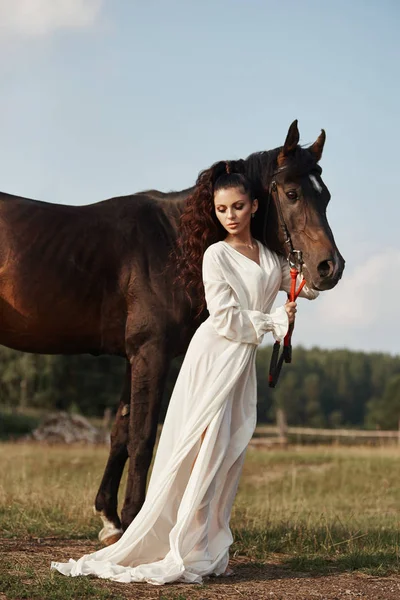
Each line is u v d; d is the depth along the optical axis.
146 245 4.87
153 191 5.12
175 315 4.75
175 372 26.84
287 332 3.86
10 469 10.71
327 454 14.73
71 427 21.33
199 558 3.79
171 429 3.88
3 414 28.16
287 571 4.25
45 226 4.95
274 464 13.02
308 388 83.62
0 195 5.08
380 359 93.31
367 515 7.15
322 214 4.27
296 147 4.32
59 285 4.89
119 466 5.16
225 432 3.81
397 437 21.66
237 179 3.97
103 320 4.96
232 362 3.85
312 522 5.93
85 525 5.64
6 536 5.17
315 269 4.17
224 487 3.90
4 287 4.91
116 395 35.19
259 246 4.09
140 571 3.70
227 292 3.87
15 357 35.12
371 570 4.22
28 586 3.57
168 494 3.80
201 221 4.12
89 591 3.46
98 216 4.99
